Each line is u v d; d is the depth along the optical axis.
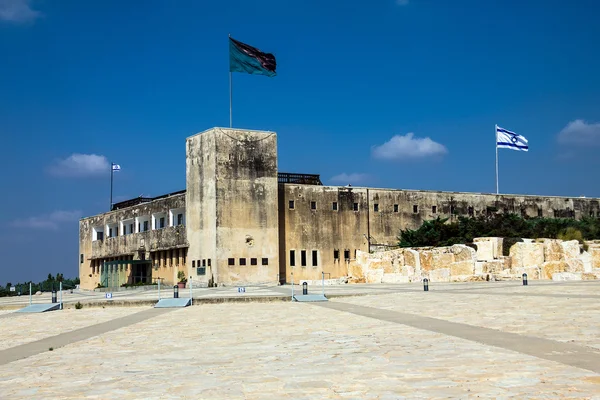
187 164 73.31
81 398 12.80
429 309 28.27
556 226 73.88
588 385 12.03
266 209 70.75
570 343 16.94
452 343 17.78
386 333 20.70
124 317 31.38
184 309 35.03
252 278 69.19
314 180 79.12
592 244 60.84
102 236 95.75
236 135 70.25
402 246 72.62
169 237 75.56
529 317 23.14
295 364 15.59
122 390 13.40
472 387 12.20
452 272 57.88
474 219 74.31
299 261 73.88
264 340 20.52
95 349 20.31
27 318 33.84
